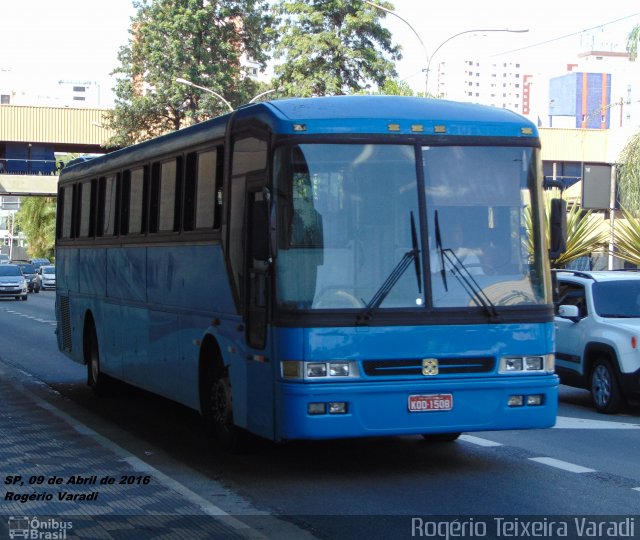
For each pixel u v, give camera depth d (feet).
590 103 579.48
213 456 35.24
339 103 31.07
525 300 30.76
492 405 30.12
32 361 70.03
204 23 202.59
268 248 29.45
